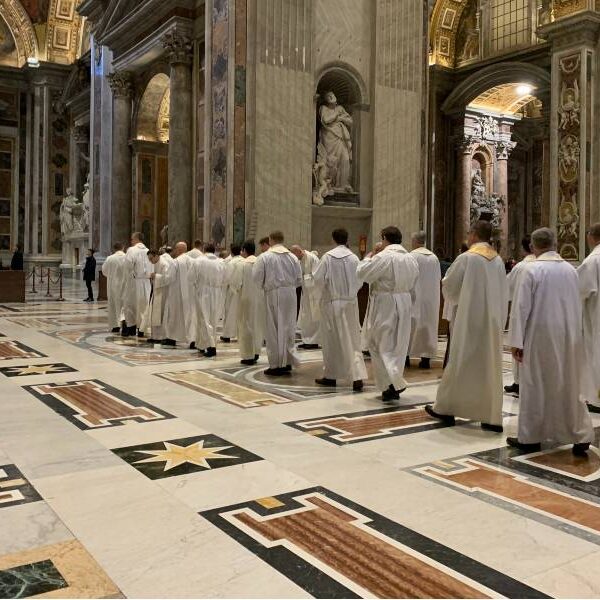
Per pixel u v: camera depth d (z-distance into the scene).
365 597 2.79
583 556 3.21
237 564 3.06
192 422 5.56
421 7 15.69
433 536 3.41
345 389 7.11
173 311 9.94
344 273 7.13
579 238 17.39
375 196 15.03
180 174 16.64
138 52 18.97
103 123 22.00
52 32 31.27
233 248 9.43
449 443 5.10
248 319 8.58
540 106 25.75
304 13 14.05
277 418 5.77
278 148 13.71
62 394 6.54
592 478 4.35
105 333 11.39
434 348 8.77
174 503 3.77
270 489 4.01
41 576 2.92
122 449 4.76
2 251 31.06
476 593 2.85
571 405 4.87
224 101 13.44
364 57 15.02
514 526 3.56
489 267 5.46
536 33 18.44
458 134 23.09
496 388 5.40
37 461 4.48
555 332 4.85
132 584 2.86
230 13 13.30
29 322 12.70
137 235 11.25
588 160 17.45
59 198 31.59
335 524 3.52
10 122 31.20
